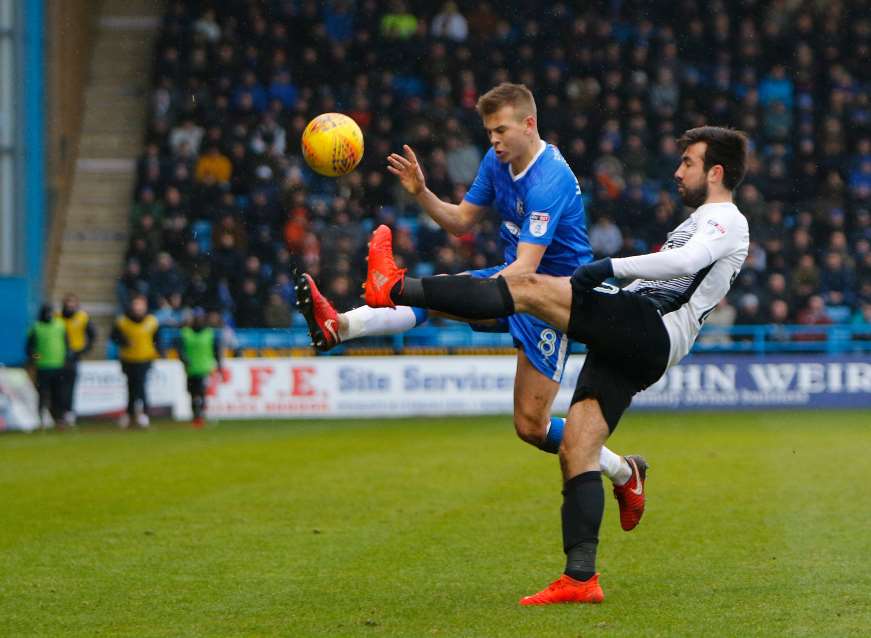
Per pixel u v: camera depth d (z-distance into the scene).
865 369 41.94
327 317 13.02
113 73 53.69
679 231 12.49
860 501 19.11
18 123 42.88
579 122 46.47
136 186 46.53
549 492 20.67
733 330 42.59
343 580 13.38
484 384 40.50
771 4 51.72
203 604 12.18
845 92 49.78
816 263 45.97
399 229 43.91
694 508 18.45
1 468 25.36
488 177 14.18
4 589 13.02
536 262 13.12
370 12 50.88
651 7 51.47
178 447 29.67
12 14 42.59
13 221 42.75
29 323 42.75
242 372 39.91
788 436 30.73
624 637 10.44
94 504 19.70
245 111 47.94
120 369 38.44
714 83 49.81
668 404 41.16
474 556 14.80
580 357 40.38
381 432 33.34
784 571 13.52
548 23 50.34
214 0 50.38
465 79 48.12
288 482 22.27
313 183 45.75
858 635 10.48
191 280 42.81
